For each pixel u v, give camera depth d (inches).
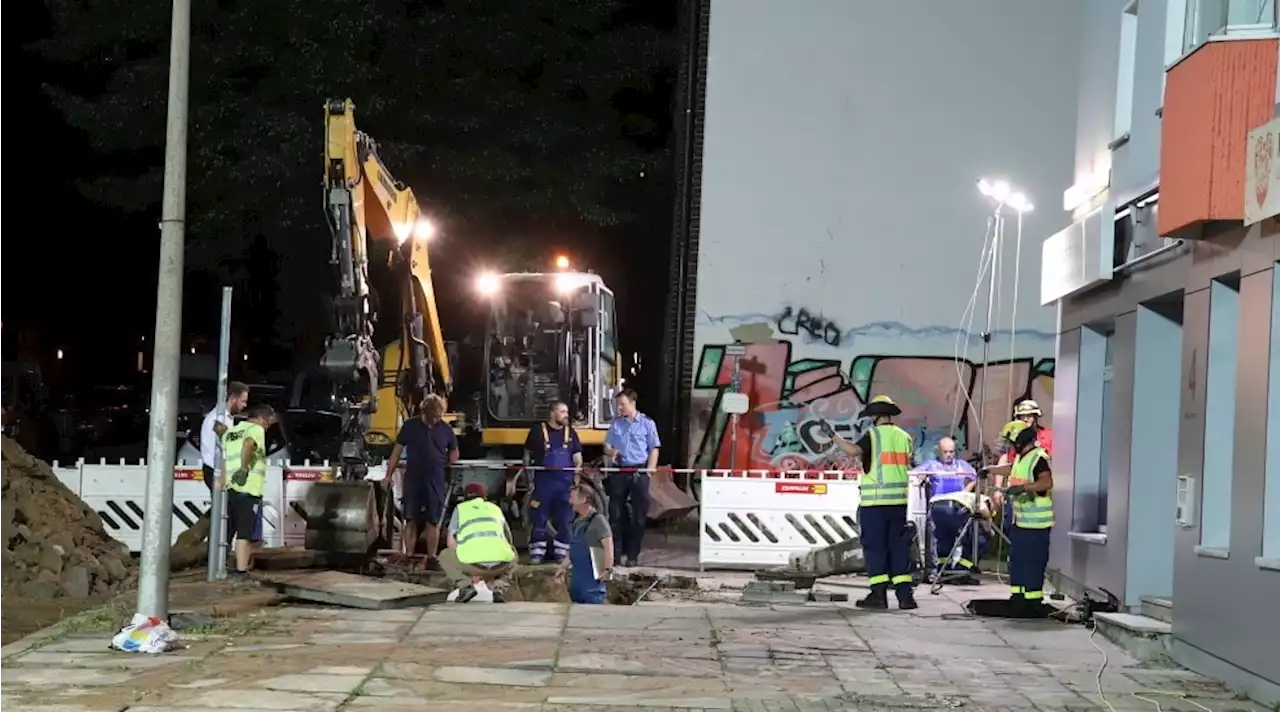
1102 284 472.4
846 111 860.6
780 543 623.5
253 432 481.7
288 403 1007.6
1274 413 324.8
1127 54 499.8
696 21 916.6
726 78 867.4
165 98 999.6
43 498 526.3
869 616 442.6
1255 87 343.9
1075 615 442.6
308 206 1001.5
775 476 643.5
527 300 745.0
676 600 516.4
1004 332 843.4
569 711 291.6
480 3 1011.3
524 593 498.3
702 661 353.7
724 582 579.5
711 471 644.1
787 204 861.2
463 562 456.8
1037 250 843.4
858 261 854.5
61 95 1025.5
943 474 576.7
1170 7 435.2
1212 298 367.6
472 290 1058.1
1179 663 368.8
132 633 349.4
